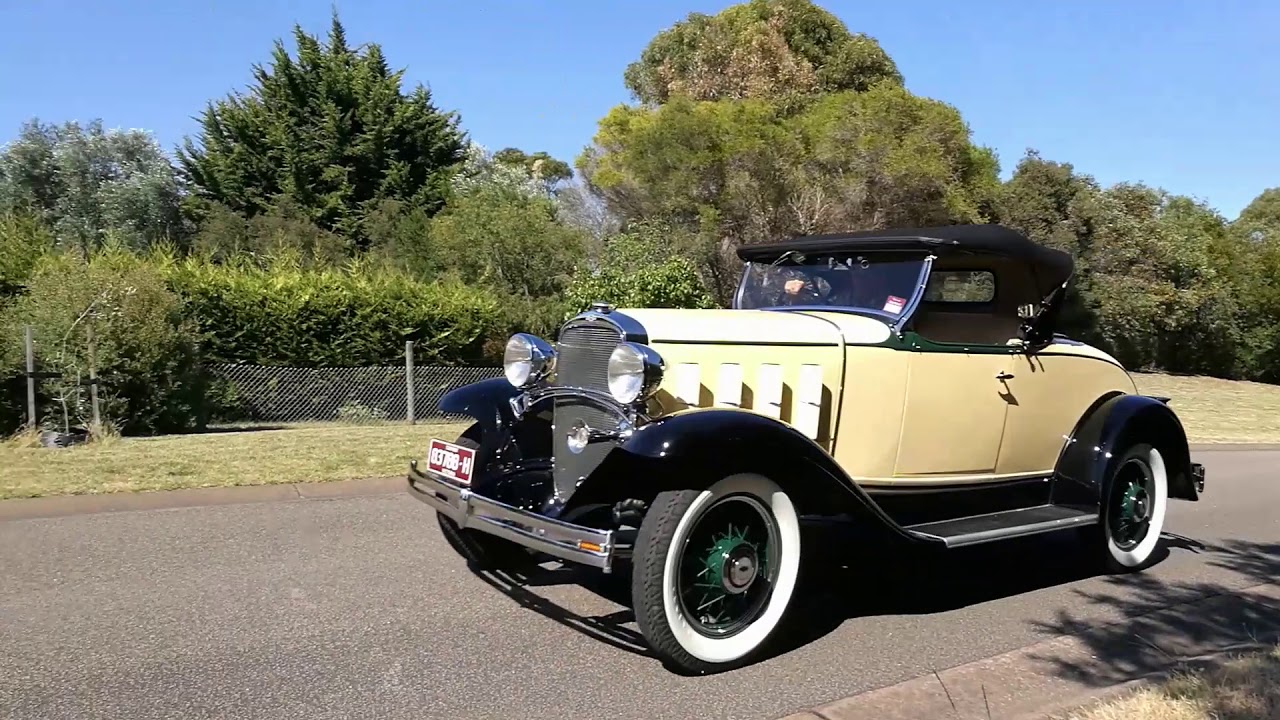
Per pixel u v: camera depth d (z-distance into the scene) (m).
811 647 4.67
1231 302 31.83
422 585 5.28
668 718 3.73
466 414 5.29
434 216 27.00
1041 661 4.45
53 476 7.38
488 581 5.41
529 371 5.18
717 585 4.27
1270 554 7.08
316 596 5.00
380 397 13.54
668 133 21.14
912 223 21.39
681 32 29.81
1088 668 4.36
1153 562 6.69
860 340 5.19
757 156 20.53
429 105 30.42
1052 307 6.02
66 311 10.02
